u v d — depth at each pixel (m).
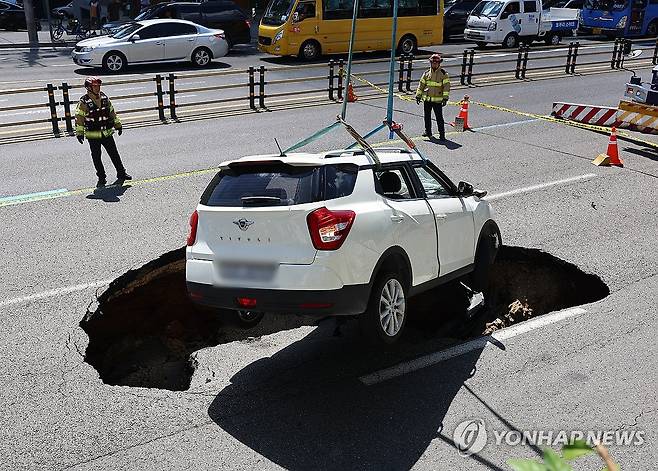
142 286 8.10
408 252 5.94
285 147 13.88
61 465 4.58
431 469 4.53
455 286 8.21
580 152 13.95
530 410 5.22
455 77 23.02
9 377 5.71
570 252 8.59
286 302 5.29
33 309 6.99
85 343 6.34
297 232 5.29
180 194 10.89
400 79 20.77
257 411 5.25
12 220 9.64
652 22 35.34
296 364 6.09
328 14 26.48
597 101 19.23
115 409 5.26
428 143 14.55
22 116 16.70
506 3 30.45
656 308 7.02
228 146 14.02
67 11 38.47
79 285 7.57
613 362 5.93
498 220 9.80
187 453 4.71
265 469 4.53
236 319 6.63
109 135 11.25
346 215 5.37
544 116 17.08
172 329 7.98
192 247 5.70
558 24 32.16
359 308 5.43
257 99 19.22
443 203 6.58
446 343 6.47
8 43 31.73
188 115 17.05
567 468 1.68
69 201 10.51
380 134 15.26
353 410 5.25
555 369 5.83
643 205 10.64
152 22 24.09
